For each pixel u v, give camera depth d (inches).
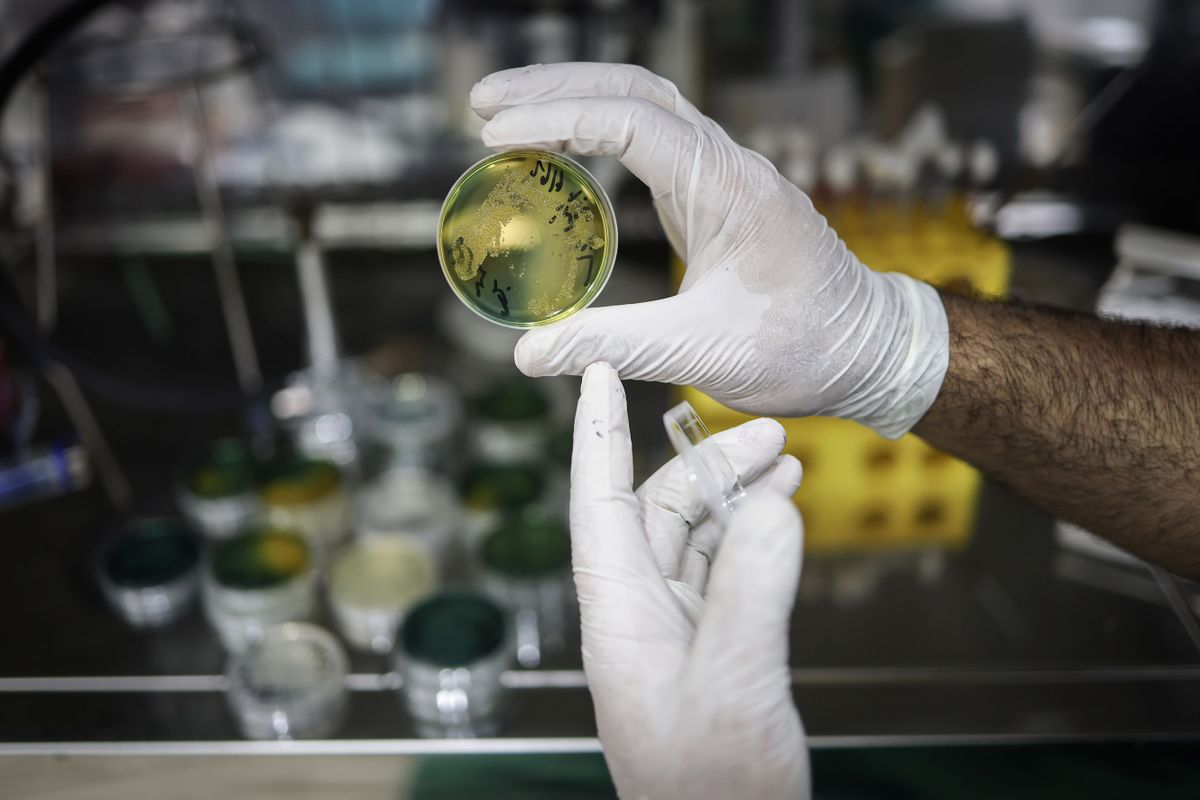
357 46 35.6
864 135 35.9
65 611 28.0
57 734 24.9
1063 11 34.6
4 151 34.7
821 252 20.7
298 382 34.2
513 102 21.0
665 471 21.5
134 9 33.9
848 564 28.9
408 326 36.5
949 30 34.9
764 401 21.4
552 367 20.5
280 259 38.4
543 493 30.0
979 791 23.3
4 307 29.2
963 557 29.1
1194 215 35.6
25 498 30.9
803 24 34.6
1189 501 21.3
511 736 24.7
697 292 20.5
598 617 19.3
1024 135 36.0
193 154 36.8
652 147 20.2
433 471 32.4
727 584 18.3
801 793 19.1
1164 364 21.6
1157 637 26.7
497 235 20.1
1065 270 33.4
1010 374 21.4
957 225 30.4
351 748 24.4
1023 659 26.3
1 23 33.5
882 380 21.2
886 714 24.8
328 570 28.7
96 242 37.9
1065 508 22.2
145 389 31.6
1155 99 35.2
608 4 34.8
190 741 24.7
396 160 37.4
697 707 18.4
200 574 28.3
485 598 26.5
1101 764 23.6
